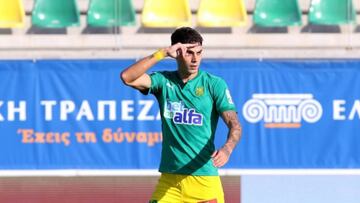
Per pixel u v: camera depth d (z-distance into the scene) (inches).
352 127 1208.8
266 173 1208.8
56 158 1212.5
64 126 1210.6
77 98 1211.2
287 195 1210.0
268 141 1209.4
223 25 1406.3
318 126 1210.6
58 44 1389.0
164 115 707.4
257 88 1210.6
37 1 1429.6
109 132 1211.9
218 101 697.6
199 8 1441.9
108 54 1368.1
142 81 699.4
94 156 1211.2
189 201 711.1
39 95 1211.9
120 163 1211.9
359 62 1208.8
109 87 1212.5
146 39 1387.8
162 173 716.7
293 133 1211.2
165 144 711.7
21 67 1211.9
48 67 1213.1
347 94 1209.4
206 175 707.4
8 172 1212.5
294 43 1397.6
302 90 1210.0
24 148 1213.1
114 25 1406.3
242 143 1208.8
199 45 691.4
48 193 1213.7
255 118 1209.4
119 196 1210.0
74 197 1214.3
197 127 700.0
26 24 1421.0
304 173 1210.6
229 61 1208.2
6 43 1386.6
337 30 1419.8
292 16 1434.5
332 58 1262.3
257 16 1428.4
